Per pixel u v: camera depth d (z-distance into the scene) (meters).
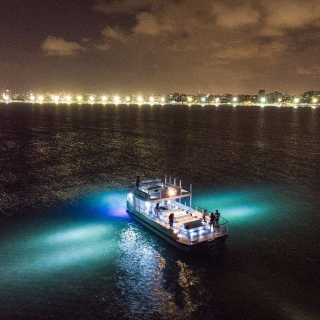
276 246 30.70
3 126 154.00
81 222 36.53
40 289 24.02
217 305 22.44
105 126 158.62
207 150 86.75
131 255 28.83
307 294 23.55
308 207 41.78
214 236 29.25
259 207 41.84
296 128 150.62
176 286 24.50
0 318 21.02
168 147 92.00
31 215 38.78
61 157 76.12
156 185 36.66
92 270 26.52
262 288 24.25
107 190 49.56
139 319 21.20
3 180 54.84
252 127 156.00
